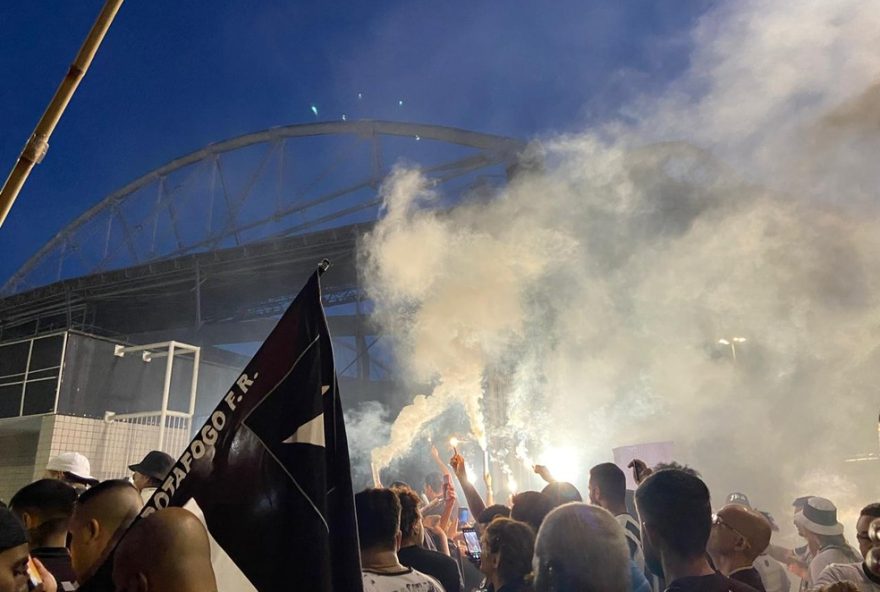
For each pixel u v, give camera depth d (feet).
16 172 7.11
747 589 7.87
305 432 6.91
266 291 110.63
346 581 6.79
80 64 7.36
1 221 7.01
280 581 6.44
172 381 44.42
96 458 38.01
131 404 41.39
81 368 38.96
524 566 10.42
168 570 5.18
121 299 112.68
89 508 8.27
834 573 11.68
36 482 10.17
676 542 8.14
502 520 10.98
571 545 7.80
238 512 6.63
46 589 7.88
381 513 10.23
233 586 6.41
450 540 18.97
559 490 13.87
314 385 7.10
